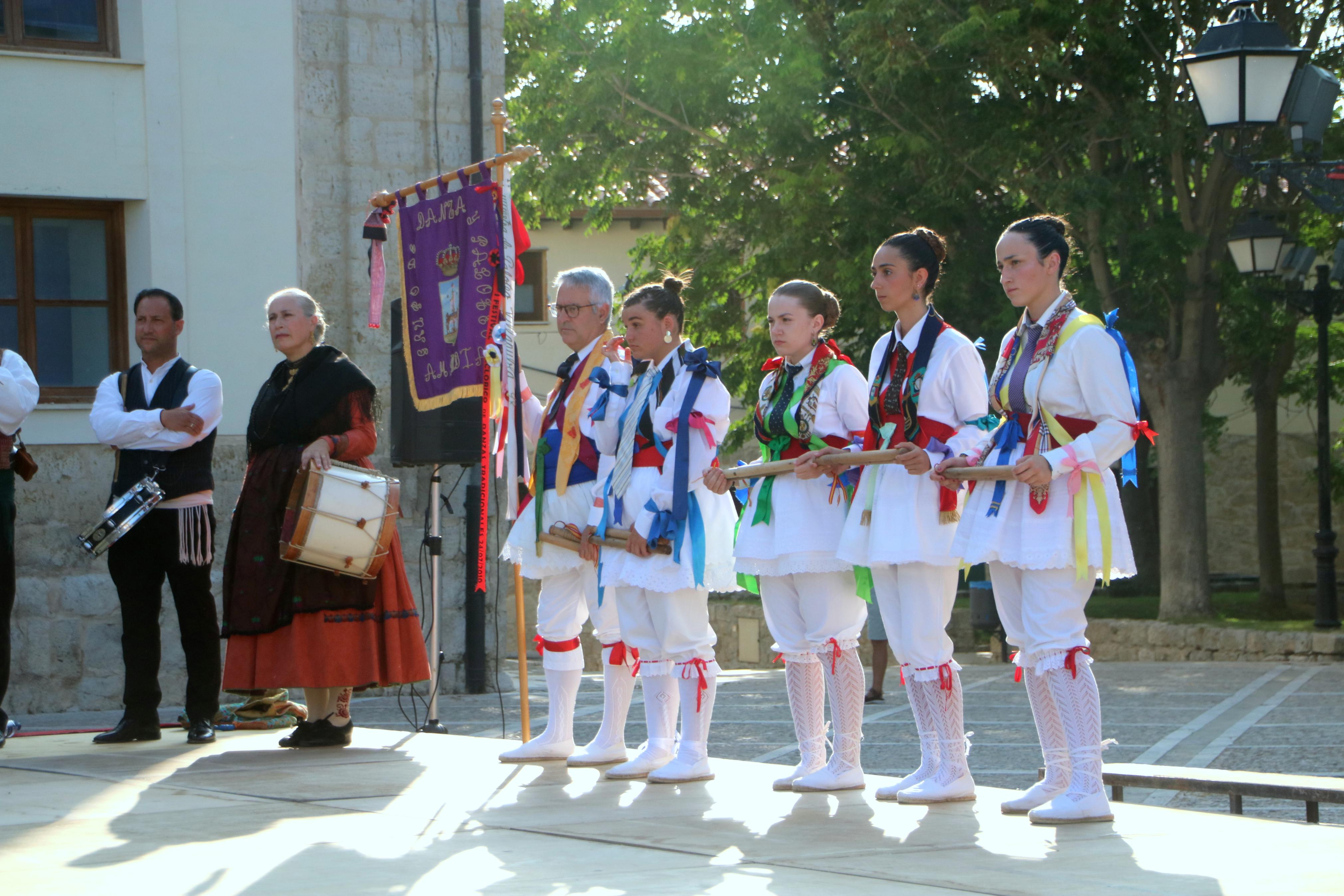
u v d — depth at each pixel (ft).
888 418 16.33
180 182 35.55
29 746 22.54
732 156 62.49
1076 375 14.80
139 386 22.94
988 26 51.60
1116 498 14.87
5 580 22.53
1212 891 11.43
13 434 22.45
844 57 57.88
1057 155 57.16
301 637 21.03
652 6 59.47
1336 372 73.82
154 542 22.57
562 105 63.72
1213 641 54.24
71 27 34.91
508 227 21.66
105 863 13.14
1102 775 16.56
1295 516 86.79
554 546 20.10
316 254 37.09
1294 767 24.47
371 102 37.65
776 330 17.40
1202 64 34.04
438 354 22.52
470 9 38.73
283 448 21.48
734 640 70.79
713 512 18.47
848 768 17.21
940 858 12.95
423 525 37.99
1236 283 56.85
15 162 34.06
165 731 24.50
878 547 15.97
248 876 12.50
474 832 14.67
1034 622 14.93
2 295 34.40
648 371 18.85
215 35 35.99
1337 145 55.67
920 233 16.56
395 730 28.53
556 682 20.40
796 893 11.50
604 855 13.33
